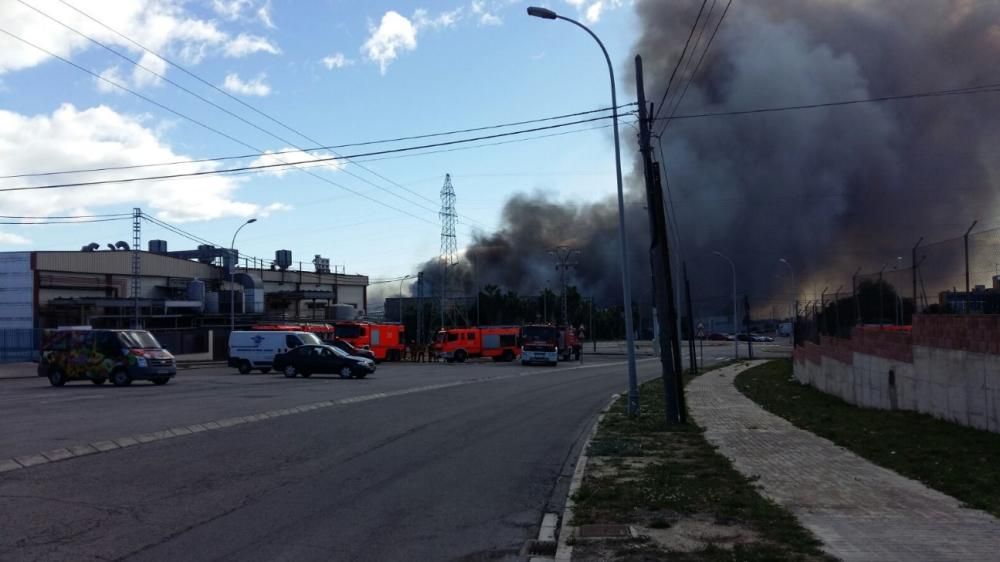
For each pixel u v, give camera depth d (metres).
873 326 22.30
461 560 7.28
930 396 16.77
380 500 9.93
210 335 65.38
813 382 32.22
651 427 18.31
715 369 49.66
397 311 104.44
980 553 6.95
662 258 19.72
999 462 11.39
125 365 32.19
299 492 10.33
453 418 20.16
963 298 15.47
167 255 77.12
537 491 10.77
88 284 67.56
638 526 8.25
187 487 10.55
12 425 17.06
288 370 40.41
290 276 91.62
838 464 12.24
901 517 8.45
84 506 9.26
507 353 68.19
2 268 64.12
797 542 7.37
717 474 11.48
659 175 20.00
